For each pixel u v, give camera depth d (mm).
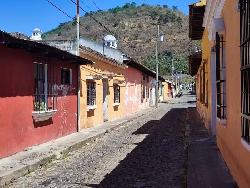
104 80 21672
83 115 17516
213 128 13797
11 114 10602
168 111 32750
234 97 7047
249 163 5504
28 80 11648
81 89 17125
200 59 21703
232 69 7250
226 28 8133
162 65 91500
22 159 9945
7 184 8023
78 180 8203
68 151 11906
